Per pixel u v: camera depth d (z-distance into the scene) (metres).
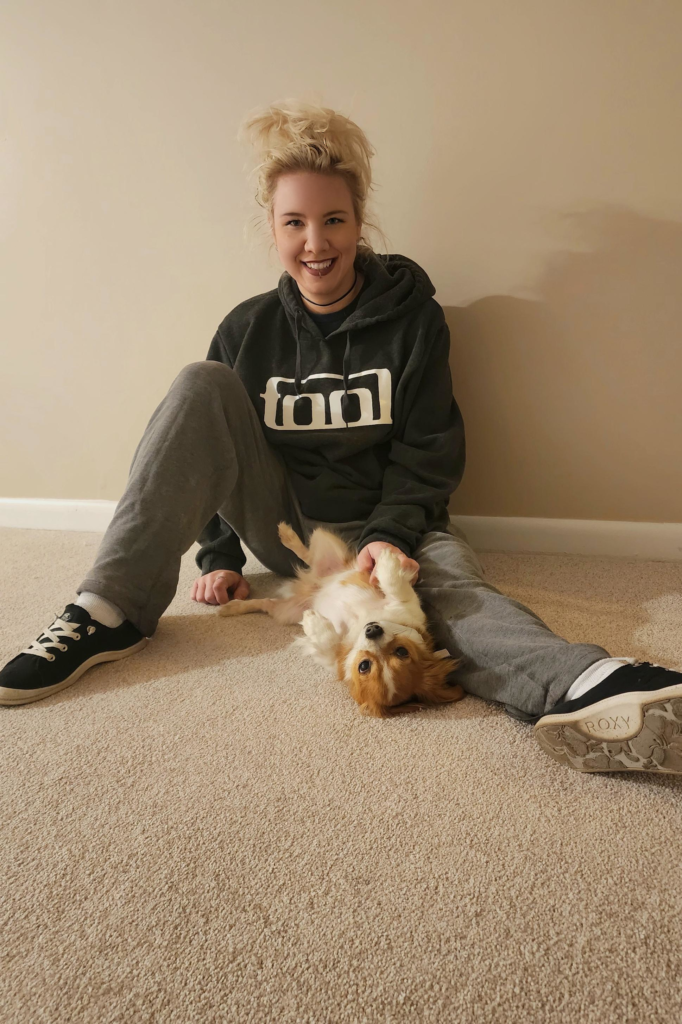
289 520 1.50
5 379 2.00
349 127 1.39
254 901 0.67
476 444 1.74
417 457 1.40
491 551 1.78
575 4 1.46
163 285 1.83
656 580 1.53
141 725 0.97
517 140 1.55
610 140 1.51
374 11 1.56
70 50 1.74
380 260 1.51
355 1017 0.55
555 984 0.57
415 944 0.61
